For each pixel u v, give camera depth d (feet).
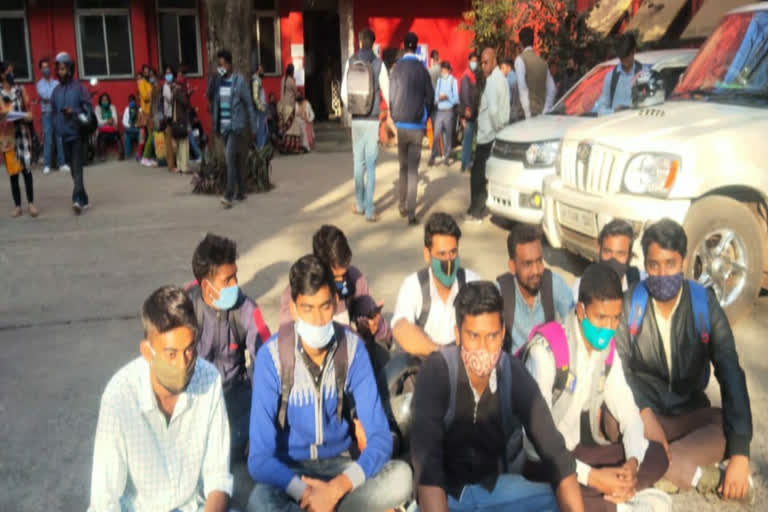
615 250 12.73
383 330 14.05
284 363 10.35
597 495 10.02
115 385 8.63
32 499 12.07
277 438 10.72
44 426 14.52
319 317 9.96
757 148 17.95
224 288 12.12
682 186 17.66
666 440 11.14
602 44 42.75
